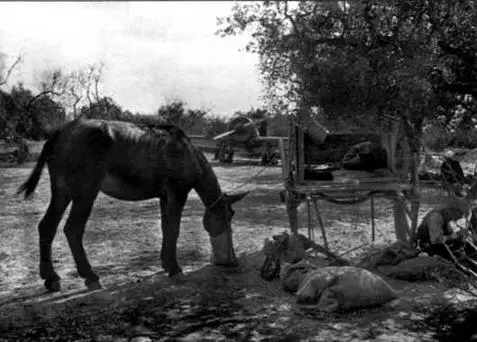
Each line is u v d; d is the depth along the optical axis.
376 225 10.08
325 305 5.50
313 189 6.62
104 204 13.42
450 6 6.86
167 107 28.72
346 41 6.84
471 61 7.44
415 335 4.88
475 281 6.02
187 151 6.72
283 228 10.00
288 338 4.84
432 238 6.40
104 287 6.39
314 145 7.77
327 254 6.89
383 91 6.60
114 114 28.30
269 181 19.62
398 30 6.79
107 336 4.95
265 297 6.00
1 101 30.03
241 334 4.95
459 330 4.98
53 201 6.18
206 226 7.09
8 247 8.47
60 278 6.43
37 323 5.27
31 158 29.22
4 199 14.25
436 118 8.05
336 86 6.52
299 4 7.13
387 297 5.66
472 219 6.79
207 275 6.85
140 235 9.47
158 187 6.60
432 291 6.04
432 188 12.55
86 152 6.04
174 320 5.34
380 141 7.53
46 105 32.16
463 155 8.09
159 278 6.77
